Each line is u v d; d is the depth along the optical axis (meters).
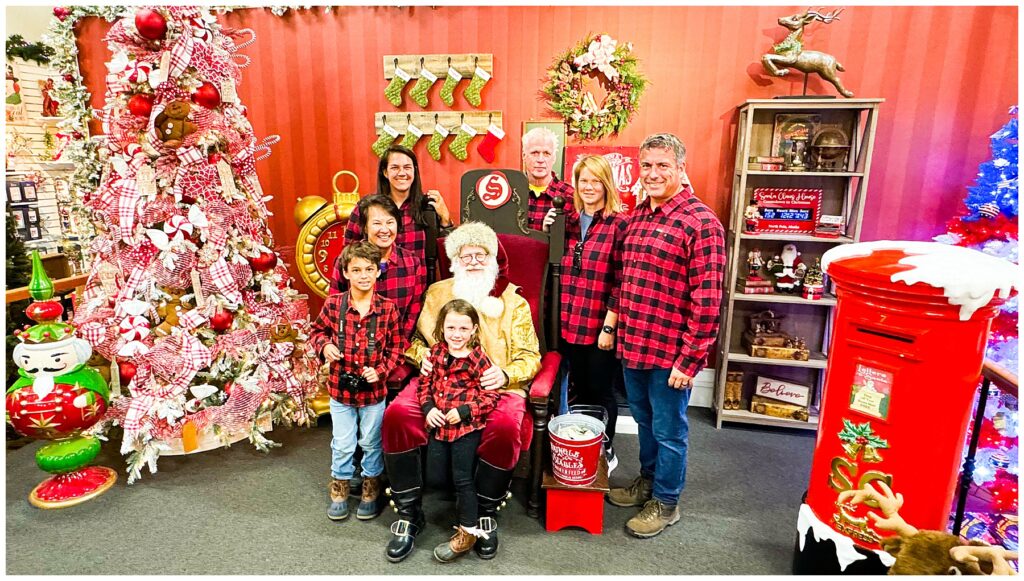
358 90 3.55
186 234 2.65
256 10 3.52
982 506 2.49
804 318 3.38
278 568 2.06
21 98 4.37
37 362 2.35
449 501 2.52
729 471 2.77
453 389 2.10
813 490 1.81
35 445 3.01
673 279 2.09
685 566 2.08
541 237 2.55
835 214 3.22
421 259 2.65
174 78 2.51
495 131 3.43
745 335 3.35
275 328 3.08
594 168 2.45
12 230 3.29
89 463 2.70
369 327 2.24
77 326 2.62
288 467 2.78
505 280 2.44
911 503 1.58
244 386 2.78
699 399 3.57
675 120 3.31
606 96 3.33
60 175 4.53
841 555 1.70
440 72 3.42
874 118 2.83
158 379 2.67
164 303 2.69
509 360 2.31
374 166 3.64
